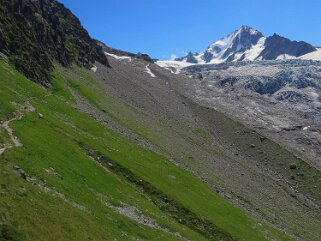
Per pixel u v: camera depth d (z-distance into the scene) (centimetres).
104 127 11825
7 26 13625
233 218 9594
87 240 4684
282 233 10550
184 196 9144
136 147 11556
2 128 7019
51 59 17862
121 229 5891
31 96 10700
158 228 6856
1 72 10906
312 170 18475
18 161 5906
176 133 17600
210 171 13450
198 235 7744
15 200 4475
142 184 8681
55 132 8488
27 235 3991
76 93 14788
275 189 15675
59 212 4941
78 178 6881
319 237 12081
